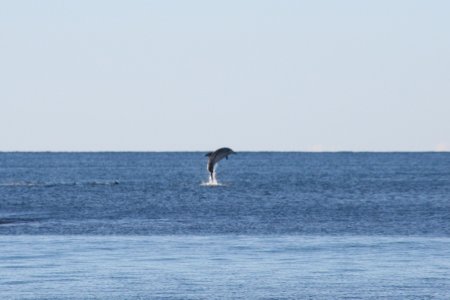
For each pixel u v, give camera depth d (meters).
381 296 123.44
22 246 176.00
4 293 125.38
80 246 176.12
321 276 138.88
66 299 121.56
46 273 141.38
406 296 123.31
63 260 155.38
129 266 148.75
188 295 124.44
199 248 173.38
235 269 145.62
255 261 154.62
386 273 141.38
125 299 121.69
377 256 160.88
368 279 136.00
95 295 124.25
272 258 158.38
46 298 122.12
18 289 128.12
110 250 169.88
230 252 167.00
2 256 160.50
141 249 171.62
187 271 143.62
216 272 142.75
